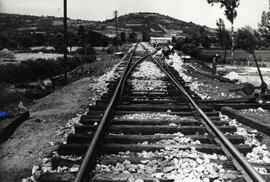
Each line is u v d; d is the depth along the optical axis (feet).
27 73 61.57
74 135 19.49
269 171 15.05
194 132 21.27
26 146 20.25
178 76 53.67
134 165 15.69
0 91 43.88
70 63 85.51
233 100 32.30
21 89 51.06
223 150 17.13
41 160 17.65
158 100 31.09
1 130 21.30
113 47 189.88
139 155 17.21
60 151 17.63
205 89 44.27
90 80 54.65
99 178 13.91
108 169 15.34
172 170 15.07
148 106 28.02
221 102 31.89
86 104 33.68
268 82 68.74
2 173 16.08
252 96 34.88
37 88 50.55
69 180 13.67
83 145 17.72
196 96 34.01
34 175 15.20
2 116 25.82
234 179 13.82
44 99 39.19
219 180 13.88
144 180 13.79
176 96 34.22
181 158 16.46
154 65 74.54
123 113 26.45
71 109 31.53
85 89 43.96
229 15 139.74
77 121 25.35
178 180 13.82
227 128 21.62
